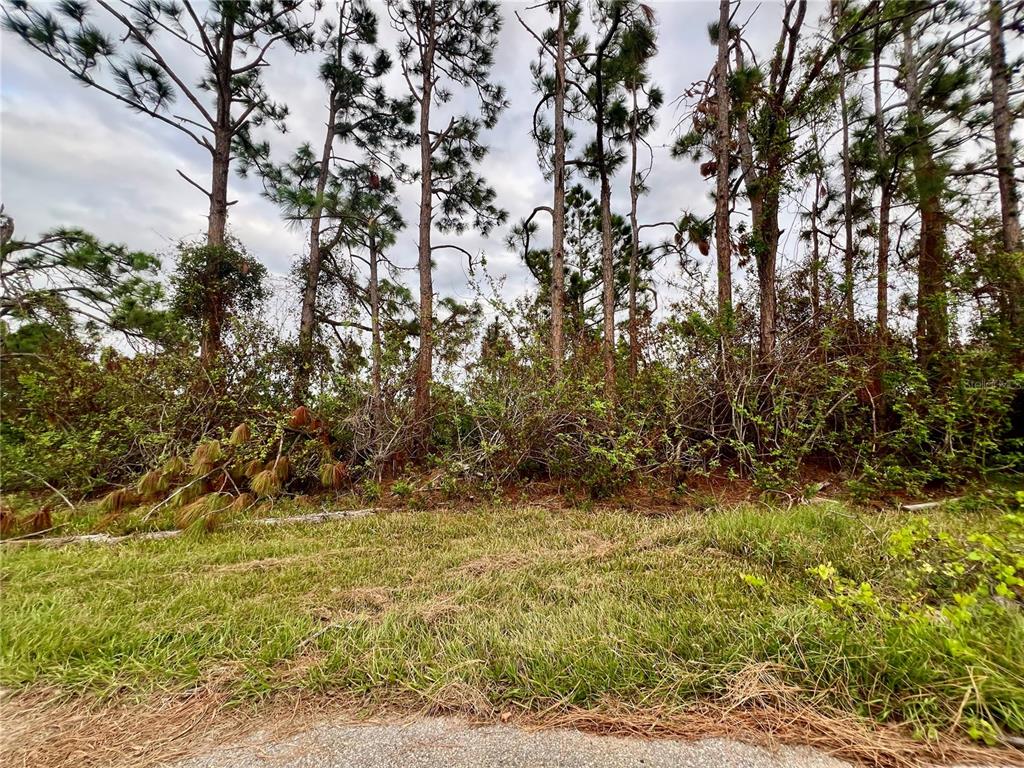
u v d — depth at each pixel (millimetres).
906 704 1612
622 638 2117
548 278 11227
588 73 8586
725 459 6008
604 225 8938
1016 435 5020
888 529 3389
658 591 2652
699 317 5762
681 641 2053
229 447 5543
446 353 6938
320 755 1559
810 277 6441
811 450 5406
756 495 5191
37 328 7410
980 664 1679
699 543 3461
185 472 5133
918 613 1917
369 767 1500
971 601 1806
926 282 5758
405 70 10148
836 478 5527
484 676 1916
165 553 3705
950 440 4793
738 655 1929
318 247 10219
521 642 2121
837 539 3287
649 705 1723
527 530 4258
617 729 1623
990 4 5867
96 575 3234
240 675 1984
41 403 5977
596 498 5453
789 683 1768
